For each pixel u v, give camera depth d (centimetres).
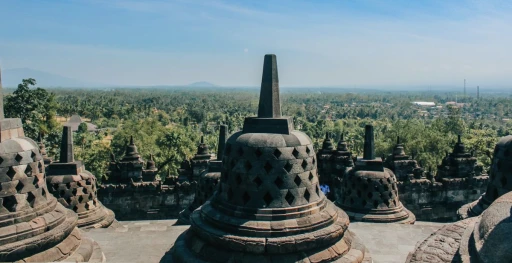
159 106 19938
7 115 4556
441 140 6028
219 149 1748
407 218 1727
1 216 862
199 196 1730
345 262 924
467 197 2773
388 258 1321
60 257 927
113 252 1316
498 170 1231
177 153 5372
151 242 1410
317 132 9994
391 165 3016
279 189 928
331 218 961
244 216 926
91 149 5478
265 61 1003
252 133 979
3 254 834
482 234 576
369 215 1689
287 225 902
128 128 6203
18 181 895
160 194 2752
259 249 878
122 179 2875
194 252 955
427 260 659
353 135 8725
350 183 1789
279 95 1016
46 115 5891
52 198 1012
